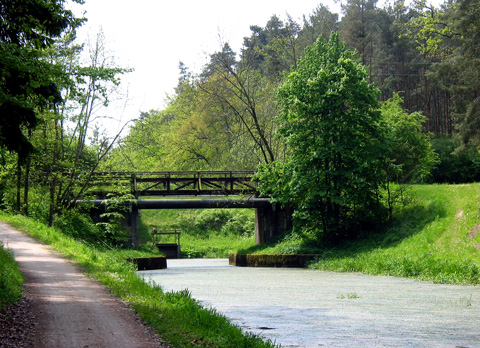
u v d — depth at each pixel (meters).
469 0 46.97
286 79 38.25
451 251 28.73
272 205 43.88
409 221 34.59
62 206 39.38
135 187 42.44
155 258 38.16
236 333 10.73
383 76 74.25
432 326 13.95
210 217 69.94
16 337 9.36
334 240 38.50
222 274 31.38
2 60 12.38
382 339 12.30
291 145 36.91
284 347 11.41
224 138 53.22
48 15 14.95
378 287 23.30
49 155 37.28
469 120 46.62
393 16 80.50
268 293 21.27
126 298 14.09
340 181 35.53
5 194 40.62
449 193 35.25
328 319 15.03
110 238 42.22
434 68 51.28
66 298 13.89
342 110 36.25
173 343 9.34
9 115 14.00
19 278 16.53
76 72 14.49
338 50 37.44
